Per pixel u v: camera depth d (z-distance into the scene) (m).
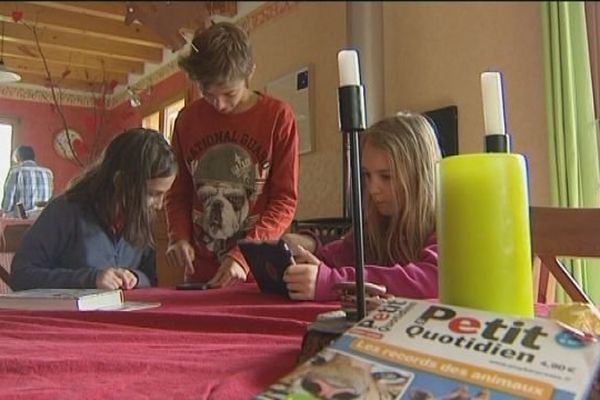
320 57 3.13
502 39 2.77
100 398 0.41
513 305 0.45
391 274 0.86
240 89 0.94
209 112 0.93
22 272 0.80
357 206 0.50
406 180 1.00
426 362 0.37
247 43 0.96
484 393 0.35
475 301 0.45
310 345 0.45
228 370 0.47
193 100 0.91
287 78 1.74
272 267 0.93
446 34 3.03
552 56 2.41
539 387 0.34
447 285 0.46
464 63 2.93
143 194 0.85
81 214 0.82
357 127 0.50
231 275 0.99
